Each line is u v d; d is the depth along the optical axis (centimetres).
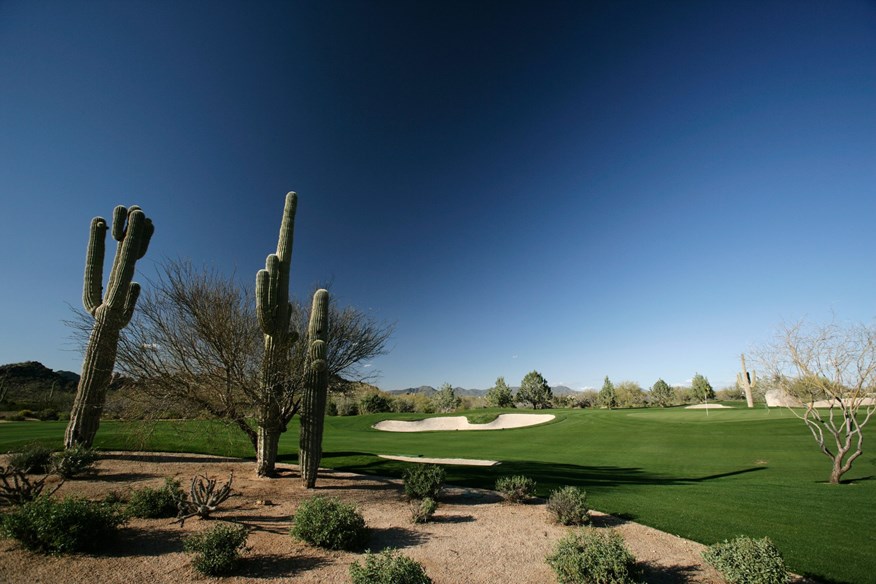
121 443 1612
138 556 647
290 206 1352
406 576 536
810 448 2086
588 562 577
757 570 562
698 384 7119
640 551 739
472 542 784
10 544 659
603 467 1747
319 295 1274
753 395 5331
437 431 3375
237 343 1159
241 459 1566
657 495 1146
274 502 988
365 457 1752
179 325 1164
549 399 7094
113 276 1327
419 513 901
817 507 1004
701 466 1772
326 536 715
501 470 1591
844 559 680
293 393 1257
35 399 4062
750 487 1270
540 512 998
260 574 612
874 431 2391
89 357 1255
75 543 635
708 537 799
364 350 1664
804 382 1473
